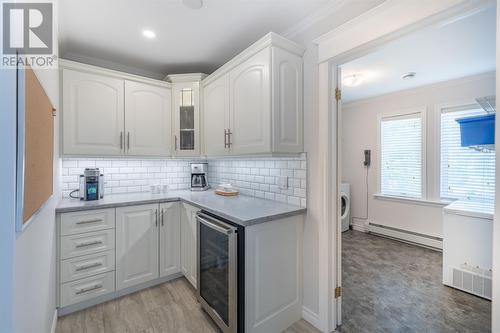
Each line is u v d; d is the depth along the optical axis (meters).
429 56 2.44
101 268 2.05
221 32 2.05
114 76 2.35
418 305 2.07
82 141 2.20
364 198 4.18
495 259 0.97
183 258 2.41
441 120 3.33
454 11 1.15
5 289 0.67
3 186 0.67
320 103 1.75
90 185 2.22
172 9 1.75
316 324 1.79
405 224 3.68
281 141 1.74
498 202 0.96
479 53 2.37
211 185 3.22
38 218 1.09
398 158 3.78
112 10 1.76
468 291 2.24
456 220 2.34
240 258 1.55
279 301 1.73
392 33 1.35
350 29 1.54
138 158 2.51
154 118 2.56
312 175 1.83
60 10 1.75
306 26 1.85
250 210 1.78
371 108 4.06
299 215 1.86
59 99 2.07
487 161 2.98
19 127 0.70
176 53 2.44
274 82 1.70
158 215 2.32
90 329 1.76
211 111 2.40
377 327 1.80
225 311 1.68
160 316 1.91
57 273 1.87
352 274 2.62
